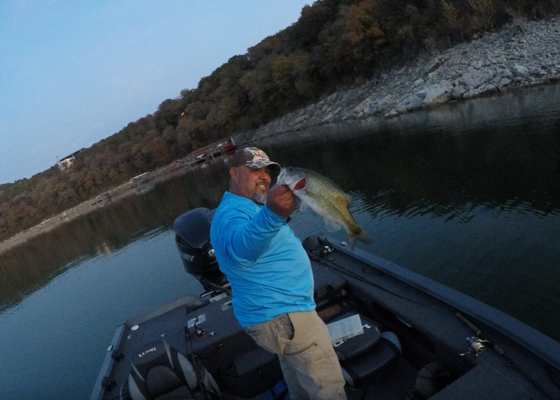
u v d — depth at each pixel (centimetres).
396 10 3825
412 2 3778
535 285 609
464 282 680
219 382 359
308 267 227
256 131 5675
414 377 317
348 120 3416
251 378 336
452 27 3125
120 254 1791
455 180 1159
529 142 1278
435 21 3441
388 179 1391
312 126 4066
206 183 3166
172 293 1075
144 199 3916
